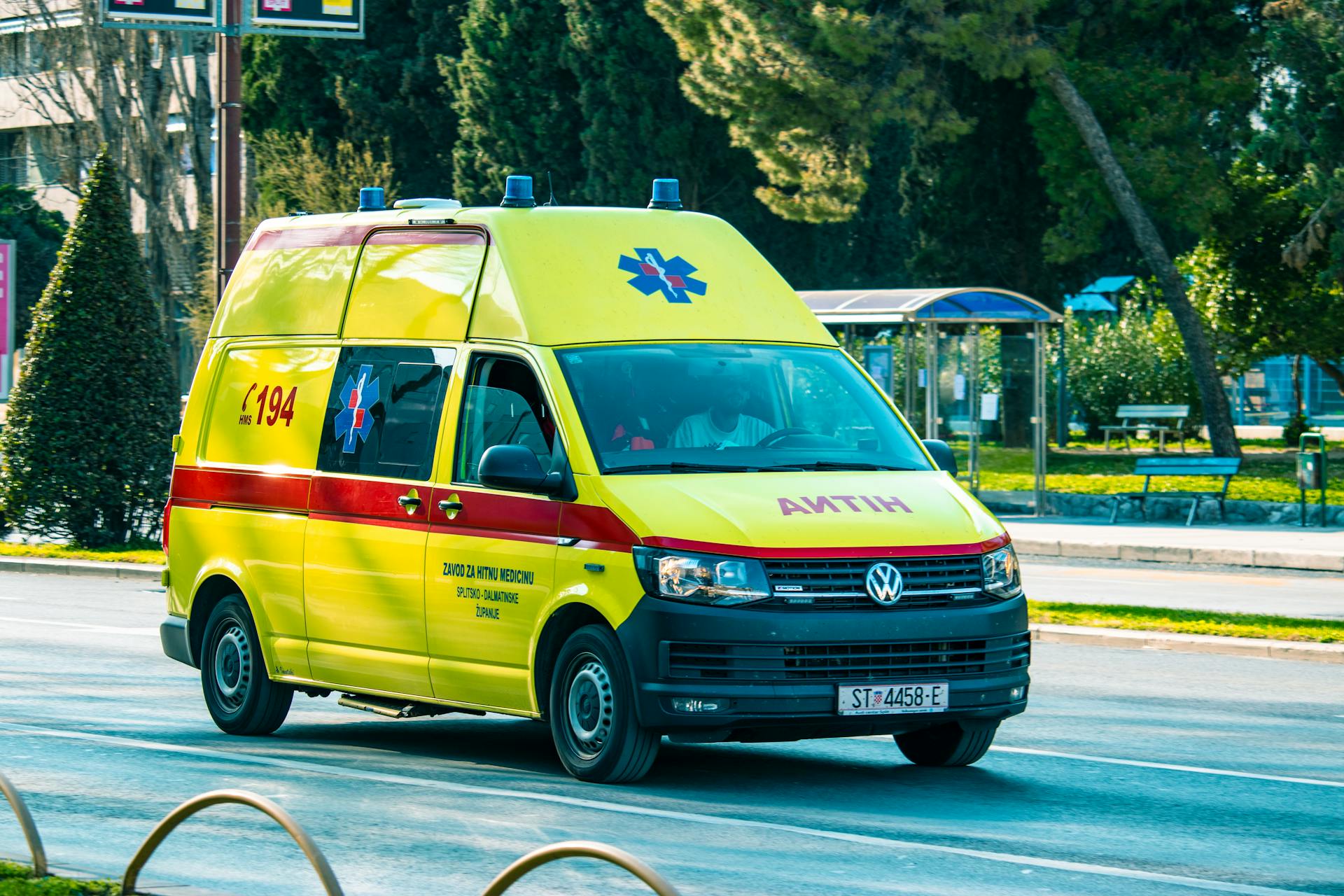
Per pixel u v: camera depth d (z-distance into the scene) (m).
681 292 36.09
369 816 30.91
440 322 36.25
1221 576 76.25
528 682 33.31
